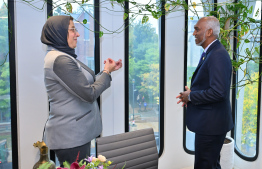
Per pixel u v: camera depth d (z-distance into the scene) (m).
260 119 2.58
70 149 1.63
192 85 2.10
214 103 1.96
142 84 2.63
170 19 2.60
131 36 2.52
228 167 2.68
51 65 1.52
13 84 2.13
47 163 0.90
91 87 1.57
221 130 1.97
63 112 1.60
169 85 2.69
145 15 2.51
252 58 2.60
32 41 2.13
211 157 2.05
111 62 1.78
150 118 2.71
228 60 1.89
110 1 2.35
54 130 1.64
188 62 2.79
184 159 2.87
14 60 2.11
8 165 2.25
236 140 3.01
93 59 2.40
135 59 2.57
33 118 2.21
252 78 2.72
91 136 1.73
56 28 1.59
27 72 2.15
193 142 2.92
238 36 2.71
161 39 2.60
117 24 2.40
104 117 2.46
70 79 1.50
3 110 2.17
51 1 2.16
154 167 1.77
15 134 2.19
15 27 2.08
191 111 2.09
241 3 2.63
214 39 2.02
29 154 2.23
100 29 2.35
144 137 1.76
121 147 1.67
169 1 2.54
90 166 0.93
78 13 2.29
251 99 2.78
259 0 2.60
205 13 2.76
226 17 2.71
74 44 1.68
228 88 1.86
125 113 2.55
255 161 2.69
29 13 2.10
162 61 2.64
